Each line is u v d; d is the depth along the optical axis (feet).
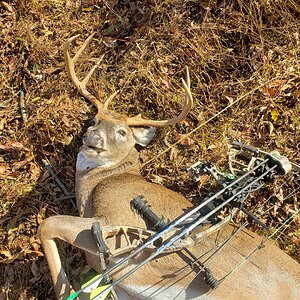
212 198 3.77
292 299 3.72
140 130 4.57
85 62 5.12
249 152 4.58
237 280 3.75
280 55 5.05
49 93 5.04
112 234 3.81
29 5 5.27
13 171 4.81
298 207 4.69
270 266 3.79
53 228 3.87
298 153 4.84
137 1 5.31
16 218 4.65
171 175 4.83
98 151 4.27
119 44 5.21
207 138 4.90
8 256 4.53
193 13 5.22
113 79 5.10
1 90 5.05
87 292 3.92
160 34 5.15
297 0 5.13
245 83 4.99
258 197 4.69
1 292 4.42
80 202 4.31
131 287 3.89
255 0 5.09
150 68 5.06
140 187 4.15
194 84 5.06
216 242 3.86
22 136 4.89
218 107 4.99
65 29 5.27
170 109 4.98
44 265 4.50
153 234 3.76
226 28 5.12
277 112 4.92
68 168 4.84
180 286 3.80
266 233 4.58
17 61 5.11
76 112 4.97
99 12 5.33
